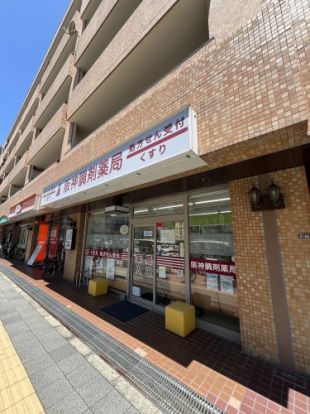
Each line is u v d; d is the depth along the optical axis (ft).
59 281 25.70
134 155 10.54
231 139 7.66
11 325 13.29
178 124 8.66
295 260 9.39
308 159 9.20
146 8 15.61
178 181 12.71
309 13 6.70
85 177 14.76
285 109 6.57
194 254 14.85
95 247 25.11
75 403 7.26
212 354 10.25
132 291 18.92
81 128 28.14
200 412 6.93
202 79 9.30
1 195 73.61
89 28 25.30
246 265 10.77
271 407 7.14
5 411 6.91
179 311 12.51
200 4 12.92
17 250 50.14
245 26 8.16
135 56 16.97
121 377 8.61
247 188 11.43
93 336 11.85
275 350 9.43
